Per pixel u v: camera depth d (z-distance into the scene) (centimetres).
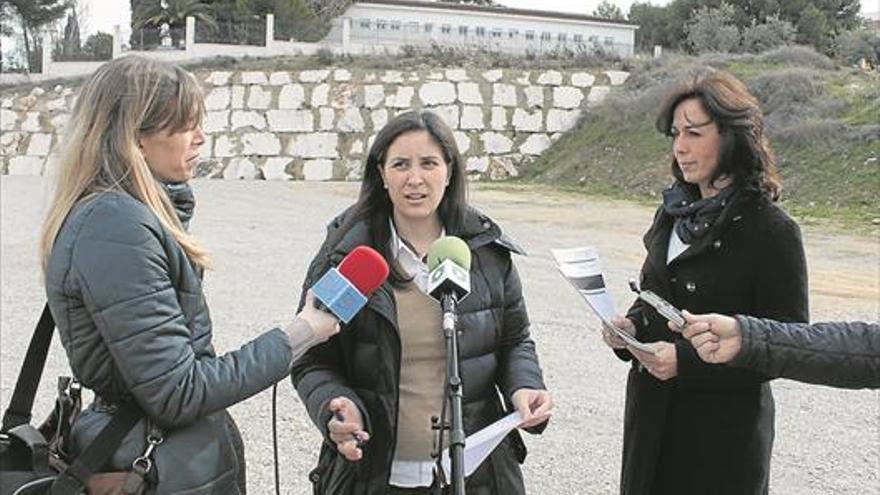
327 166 3212
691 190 350
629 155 2714
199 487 255
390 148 318
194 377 245
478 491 315
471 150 3212
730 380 323
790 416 679
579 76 3378
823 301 1081
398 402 311
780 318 322
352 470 315
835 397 726
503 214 1930
